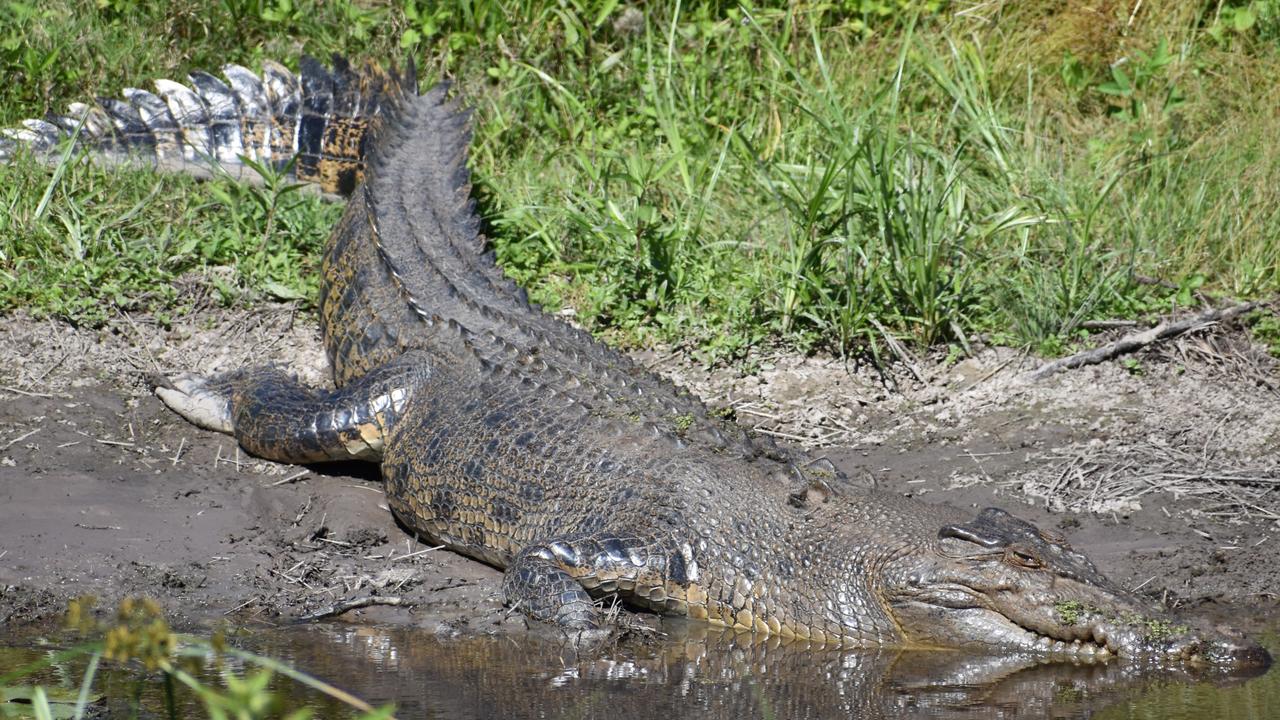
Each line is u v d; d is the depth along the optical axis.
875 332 30.02
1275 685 18.02
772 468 22.34
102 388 27.48
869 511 21.47
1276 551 23.25
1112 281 30.94
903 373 29.42
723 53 37.59
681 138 35.28
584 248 32.84
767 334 30.12
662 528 21.30
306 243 31.88
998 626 19.89
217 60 37.50
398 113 32.62
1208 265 32.66
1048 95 38.06
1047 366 29.19
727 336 29.94
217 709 11.25
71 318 28.53
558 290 31.56
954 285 30.39
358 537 23.80
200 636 19.59
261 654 18.94
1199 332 30.06
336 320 28.25
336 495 25.11
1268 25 39.03
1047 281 30.64
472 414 23.77
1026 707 17.19
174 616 20.45
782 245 32.03
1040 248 32.00
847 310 29.31
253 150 34.41
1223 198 33.22
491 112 36.53
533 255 32.31
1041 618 19.53
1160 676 18.52
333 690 12.34
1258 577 22.42
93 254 30.08
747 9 34.91
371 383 25.30
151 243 30.77
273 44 38.03
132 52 36.31
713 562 21.11
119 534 22.86
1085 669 18.91
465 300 26.58
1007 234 32.69
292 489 25.33
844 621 20.48
